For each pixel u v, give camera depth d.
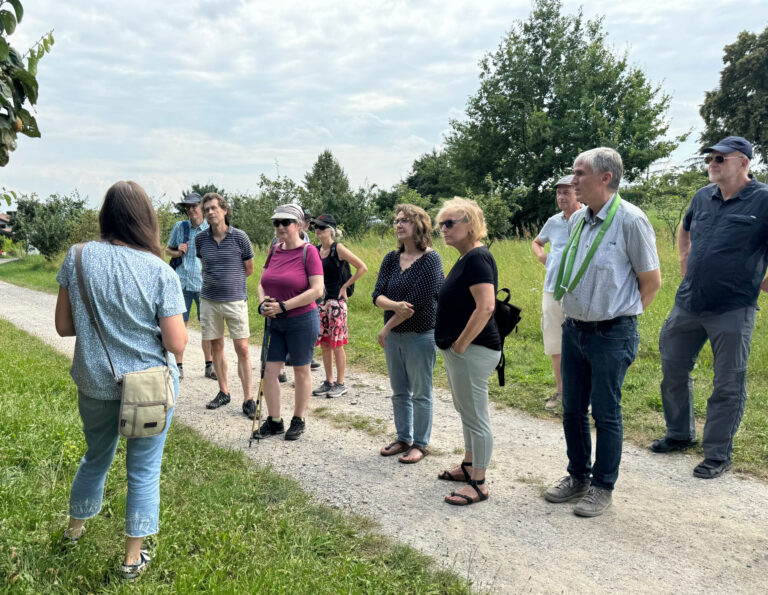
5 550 2.60
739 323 3.93
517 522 3.44
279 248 4.88
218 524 3.06
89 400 2.49
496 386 6.11
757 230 3.89
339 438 4.89
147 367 2.48
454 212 3.51
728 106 40.16
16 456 3.61
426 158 46.78
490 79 31.17
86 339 2.41
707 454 4.04
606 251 3.36
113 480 3.48
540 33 30.31
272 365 4.88
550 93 30.12
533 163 29.27
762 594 2.71
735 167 3.95
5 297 16.09
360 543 3.14
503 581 2.83
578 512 3.49
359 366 7.43
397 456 4.50
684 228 4.45
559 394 5.53
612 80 28.17
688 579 2.83
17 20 2.92
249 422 5.32
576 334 3.55
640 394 5.54
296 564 2.72
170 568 2.63
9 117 3.05
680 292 4.25
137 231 2.48
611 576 2.87
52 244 28.06
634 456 4.37
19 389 5.25
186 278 7.10
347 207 24.14
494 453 4.51
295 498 3.59
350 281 6.18
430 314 4.22
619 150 26.56
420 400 4.37
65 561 2.60
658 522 3.39
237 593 2.41
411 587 2.71
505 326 3.69
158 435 2.58
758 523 3.35
